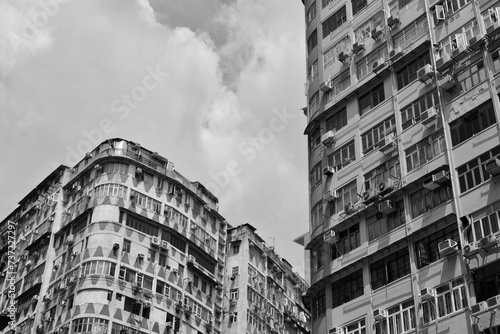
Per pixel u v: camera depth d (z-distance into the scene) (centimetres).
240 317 5475
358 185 2975
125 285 4681
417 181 2684
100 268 4669
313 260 3100
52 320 4694
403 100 2928
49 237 5288
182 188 5497
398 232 2694
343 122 3222
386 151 2892
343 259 2888
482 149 2497
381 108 3031
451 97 2714
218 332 5397
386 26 3183
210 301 5400
